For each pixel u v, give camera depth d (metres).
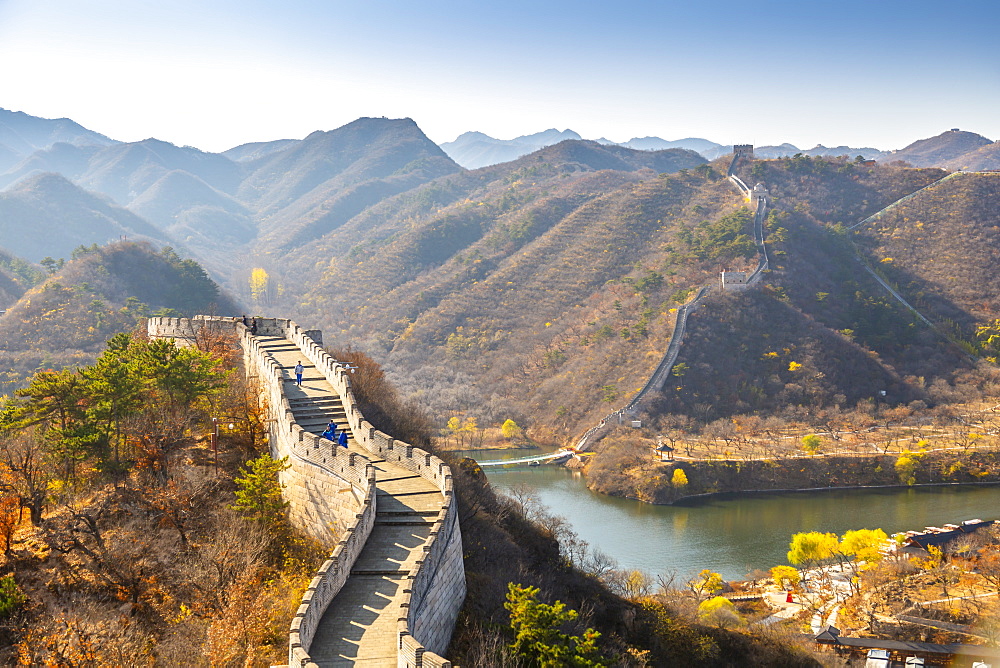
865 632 82.31
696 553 114.62
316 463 39.00
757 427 179.25
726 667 55.19
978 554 103.38
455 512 35.38
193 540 39.84
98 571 37.72
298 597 32.78
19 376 157.50
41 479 44.34
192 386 50.72
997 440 163.38
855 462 155.38
